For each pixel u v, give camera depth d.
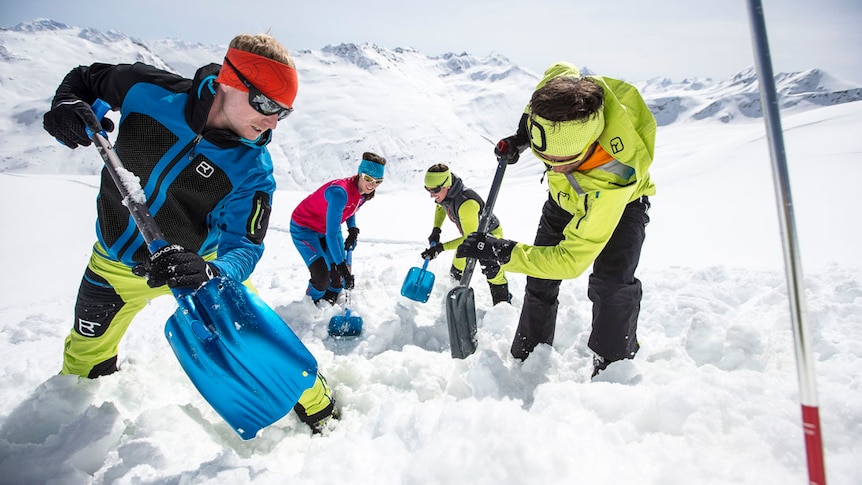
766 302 3.16
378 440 1.75
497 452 1.46
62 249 7.75
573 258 2.12
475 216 3.77
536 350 2.71
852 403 1.61
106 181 2.09
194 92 1.92
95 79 2.16
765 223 6.01
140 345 3.32
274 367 1.94
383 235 7.79
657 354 2.60
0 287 5.77
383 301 4.10
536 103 1.96
